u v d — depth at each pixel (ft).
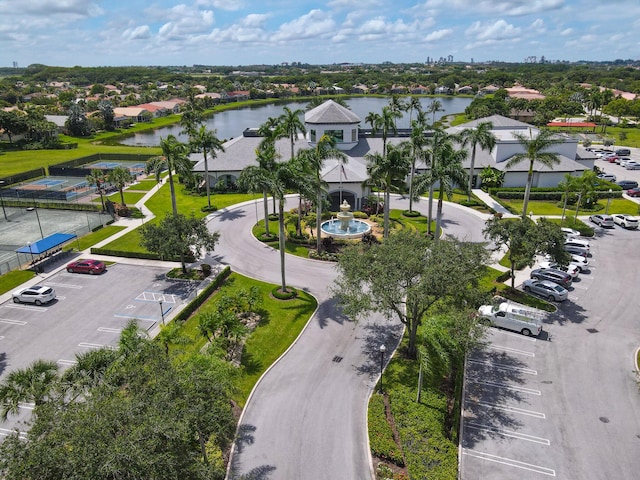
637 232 194.80
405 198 247.50
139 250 177.88
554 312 130.93
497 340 117.60
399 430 84.17
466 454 81.76
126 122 582.76
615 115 518.78
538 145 188.55
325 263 165.68
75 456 48.16
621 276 153.38
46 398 71.51
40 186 288.71
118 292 143.84
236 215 219.20
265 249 178.40
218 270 158.92
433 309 103.14
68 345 115.65
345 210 190.90
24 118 441.27
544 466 79.25
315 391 97.71
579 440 84.94
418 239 107.14
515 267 154.30
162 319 124.16
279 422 88.48
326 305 135.03
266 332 119.85
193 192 261.24
